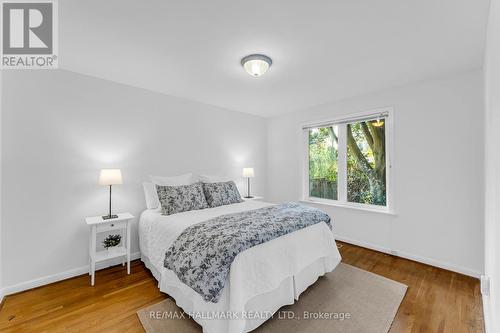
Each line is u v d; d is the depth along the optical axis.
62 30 1.80
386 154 3.21
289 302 1.96
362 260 2.94
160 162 3.30
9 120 2.20
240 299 1.51
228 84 2.97
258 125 4.77
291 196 4.46
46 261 2.39
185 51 2.14
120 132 2.93
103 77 2.74
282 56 2.22
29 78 2.32
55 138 2.46
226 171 4.19
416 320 1.82
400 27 1.77
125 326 1.75
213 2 1.50
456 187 2.60
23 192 2.27
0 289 2.11
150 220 2.62
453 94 2.62
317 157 4.17
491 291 1.52
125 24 1.74
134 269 2.71
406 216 2.98
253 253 1.73
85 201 2.65
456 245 2.60
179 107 3.53
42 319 1.82
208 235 1.81
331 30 1.81
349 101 3.55
